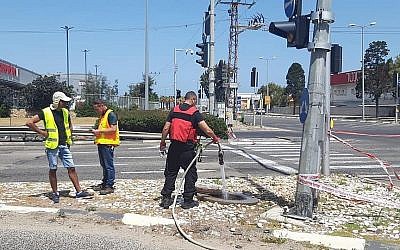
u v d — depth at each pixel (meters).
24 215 8.43
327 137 13.32
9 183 11.70
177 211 8.84
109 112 10.32
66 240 7.07
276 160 18.16
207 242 7.11
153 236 7.39
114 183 11.52
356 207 9.59
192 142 9.01
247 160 18.00
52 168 9.35
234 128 43.72
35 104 54.22
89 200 9.63
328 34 8.29
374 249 7.01
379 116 80.06
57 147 9.42
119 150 21.64
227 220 8.34
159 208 9.03
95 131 10.24
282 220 8.37
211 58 23.86
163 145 9.12
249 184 11.89
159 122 28.05
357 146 25.34
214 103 27.52
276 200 9.98
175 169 9.02
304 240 7.31
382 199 9.62
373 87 77.12
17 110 55.50
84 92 76.62
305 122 8.45
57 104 9.45
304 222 8.31
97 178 13.02
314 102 8.35
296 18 8.33
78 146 23.55
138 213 8.65
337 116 82.19
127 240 7.14
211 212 8.83
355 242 7.14
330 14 8.20
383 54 78.88
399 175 14.64
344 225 8.27
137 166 15.91
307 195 8.45
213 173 14.25
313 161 8.43
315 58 8.33
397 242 7.40
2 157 18.50
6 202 9.35
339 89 102.19
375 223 8.44
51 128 9.37
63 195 10.06
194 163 9.07
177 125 8.90
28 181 12.31
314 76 8.34
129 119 28.11
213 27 23.52
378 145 26.05
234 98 51.81
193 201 9.31
